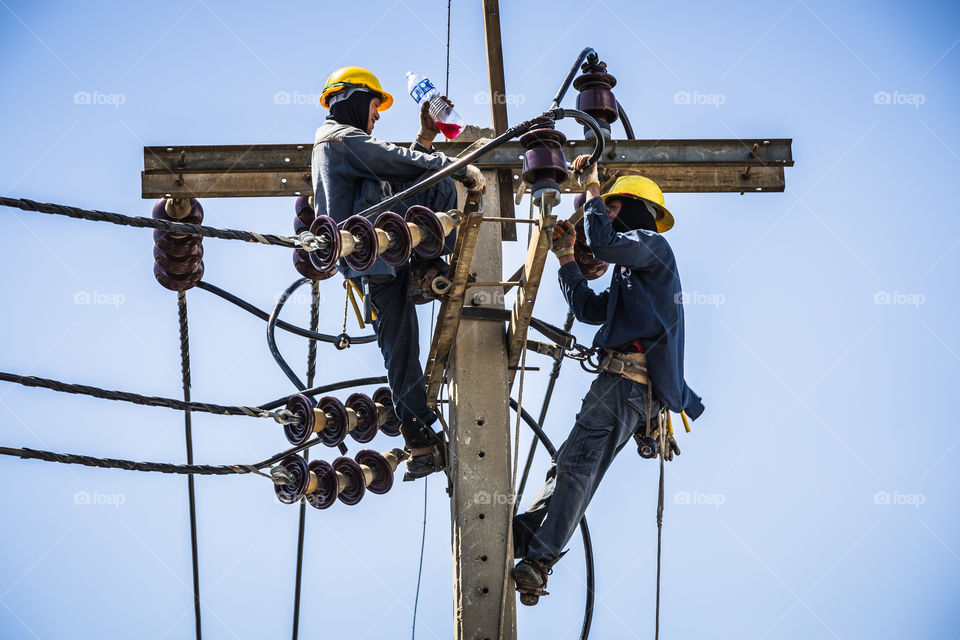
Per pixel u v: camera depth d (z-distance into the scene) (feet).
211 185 26.61
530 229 23.43
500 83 27.17
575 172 25.09
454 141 26.61
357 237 20.92
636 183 24.54
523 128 21.63
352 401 25.54
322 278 21.29
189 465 23.32
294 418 24.32
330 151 23.80
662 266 23.18
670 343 23.15
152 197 26.58
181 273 28.02
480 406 24.26
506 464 23.99
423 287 23.88
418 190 21.81
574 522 22.62
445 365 25.12
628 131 27.53
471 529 23.41
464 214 22.25
